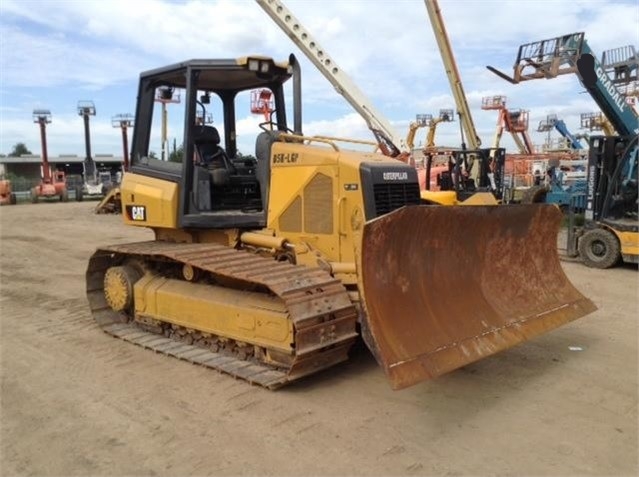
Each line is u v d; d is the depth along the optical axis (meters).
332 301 4.71
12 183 39.81
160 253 5.68
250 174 6.45
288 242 5.59
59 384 5.03
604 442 3.96
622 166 10.55
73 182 38.81
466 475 3.55
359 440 3.99
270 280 4.68
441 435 4.07
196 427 4.18
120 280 6.53
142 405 4.57
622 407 4.52
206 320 5.53
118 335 6.29
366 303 4.09
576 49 15.05
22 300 8.23
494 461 3.71
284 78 6.39
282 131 6.25
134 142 6.66
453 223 4.79
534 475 3.55
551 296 5.68
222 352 5.55
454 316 4.68
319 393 4.77
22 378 5.18
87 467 3.67
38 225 18.77
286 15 14.10
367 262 4.19
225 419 4.30
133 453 3.83
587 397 4.71
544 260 5.87
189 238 6.49
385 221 4.21
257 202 6.42
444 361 4.23
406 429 4.15
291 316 4.42
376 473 3.57
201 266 5.13
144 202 6.34
